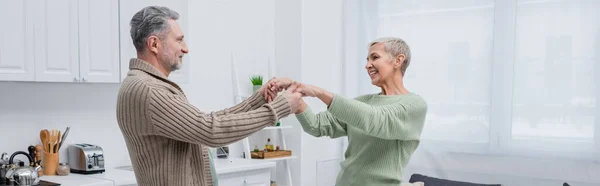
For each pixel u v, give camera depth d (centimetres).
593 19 366
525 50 395
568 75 377
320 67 475
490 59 411
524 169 399
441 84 439
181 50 196
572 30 375
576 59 374
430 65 445
